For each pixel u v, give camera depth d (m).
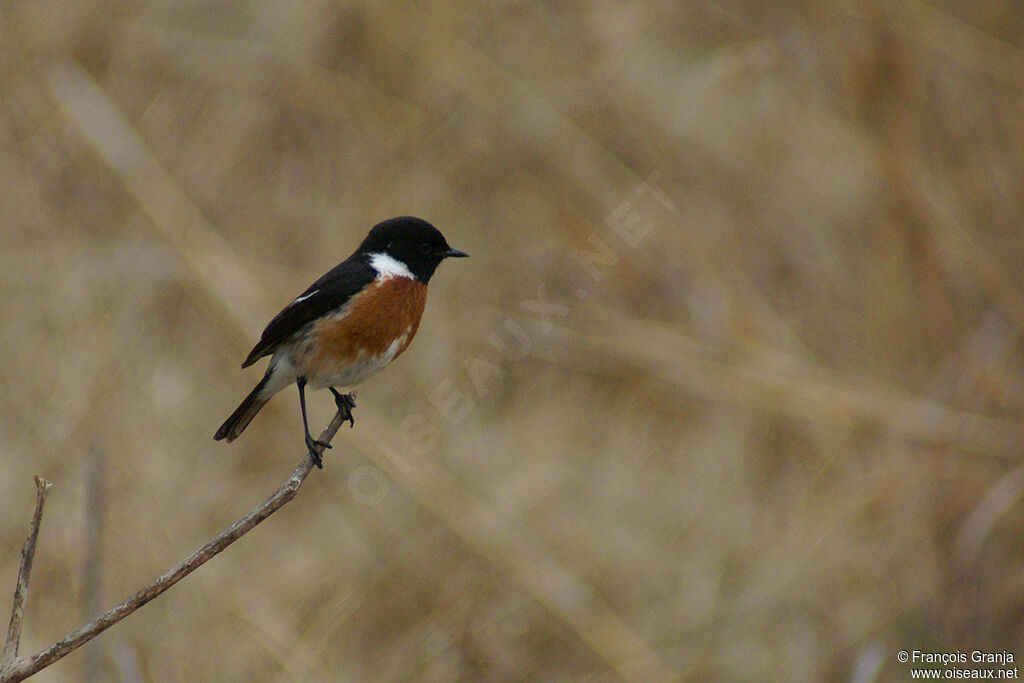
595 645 9.70
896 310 11.75
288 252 13.30
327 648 9.88
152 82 14.19
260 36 14.71
